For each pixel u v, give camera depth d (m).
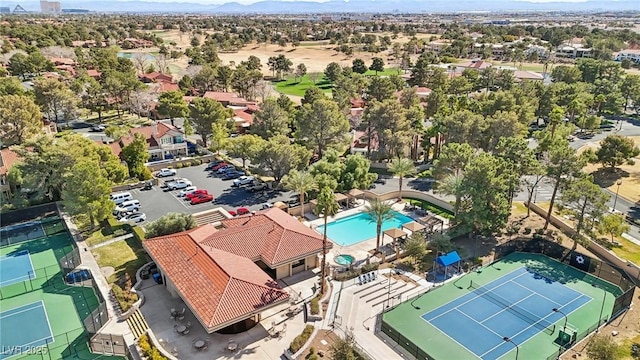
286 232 57.69
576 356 42.81
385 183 90.25
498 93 111.06
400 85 169.00
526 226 70.88
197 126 107.88
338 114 98.62
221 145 100.50
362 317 48.41
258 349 43.16
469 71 182.25
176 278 48.72
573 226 69.12
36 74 167.62
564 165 65.88
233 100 146.00
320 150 99.06
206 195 80.06
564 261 61.09
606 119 146.12
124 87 136.38
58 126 121.81
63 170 72.31
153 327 46.16
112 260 59.47
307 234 58.62
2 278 56.91
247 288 45.75
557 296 53.28
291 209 74.25
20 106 95.31
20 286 55.34
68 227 68.50
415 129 101.62
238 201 79.44
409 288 54.25
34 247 64.75
